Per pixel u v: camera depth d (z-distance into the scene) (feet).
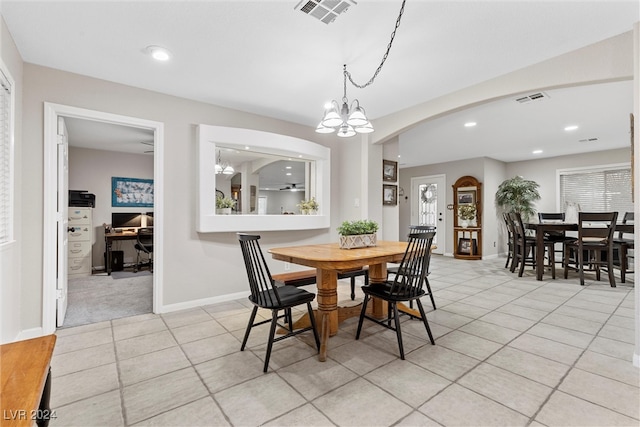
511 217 17.75
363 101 11.50
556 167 22.70
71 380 6.15
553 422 4.83
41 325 8.44
